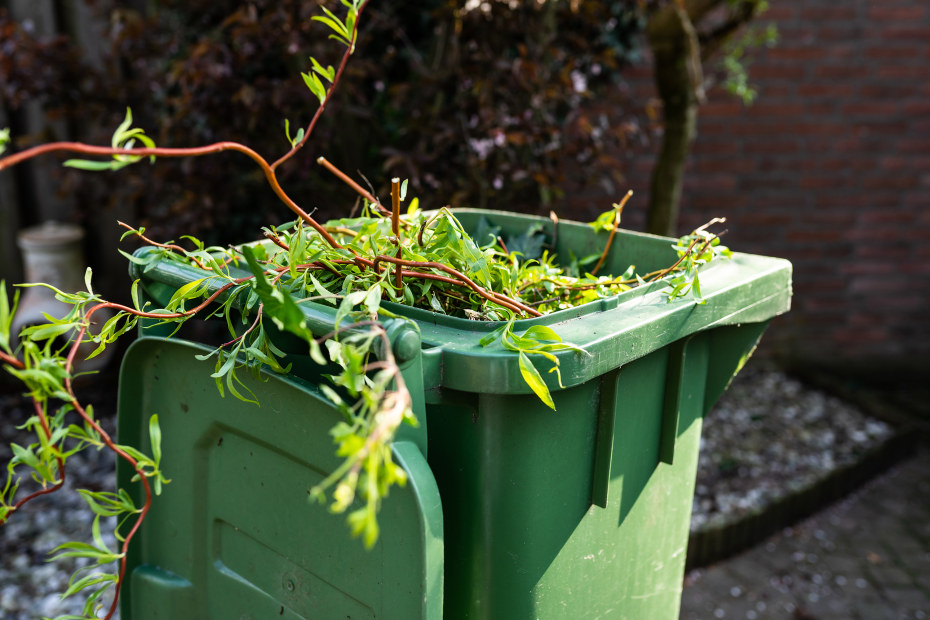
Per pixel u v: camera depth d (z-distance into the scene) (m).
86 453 4.06
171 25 3.92
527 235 2.18
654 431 1.70
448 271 1.44
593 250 2.12
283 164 3.24
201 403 1.65
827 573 3.38
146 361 1.73
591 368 1.36
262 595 1.64
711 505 3.64
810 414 4.66
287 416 1.48
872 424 4.55
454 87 3.32
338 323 1.23
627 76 4.68
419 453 1.31
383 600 1.41
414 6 3.74
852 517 3.82
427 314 1.43
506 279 1.58
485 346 1.33
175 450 1.73
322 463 1.44
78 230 4.59
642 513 1.73
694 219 4.98
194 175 3.59
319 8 3.00
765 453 4.17
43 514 3.50
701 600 3.18
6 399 4.52
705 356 1.82
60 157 4.03
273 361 1.41
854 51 4.78
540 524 1.46
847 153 4.93
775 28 4.61
